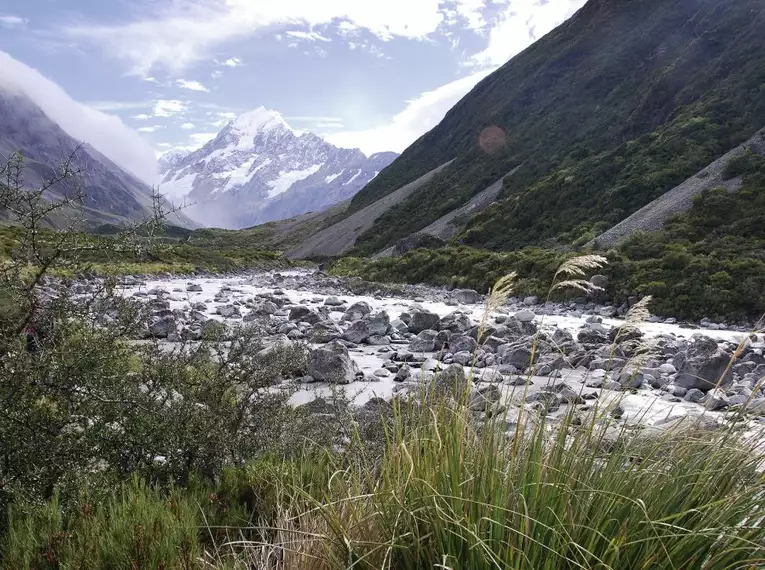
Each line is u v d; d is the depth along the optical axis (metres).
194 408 5.51
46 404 4.42
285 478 4.40
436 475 2.69
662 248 32.62
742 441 2.90
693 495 2.62
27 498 3.73
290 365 6.90
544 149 84.81
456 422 2.83
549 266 33.59
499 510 2.39
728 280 25.64
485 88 136.88
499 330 17.27
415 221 89.88
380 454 4.59
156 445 4.86
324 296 35.25
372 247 89.88
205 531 3.91
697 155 48.19
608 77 94.00
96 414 4.55
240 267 61.62
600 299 29.09
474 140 110.56
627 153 55.84
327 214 185.75
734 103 53.53
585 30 113.69
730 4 77.75
